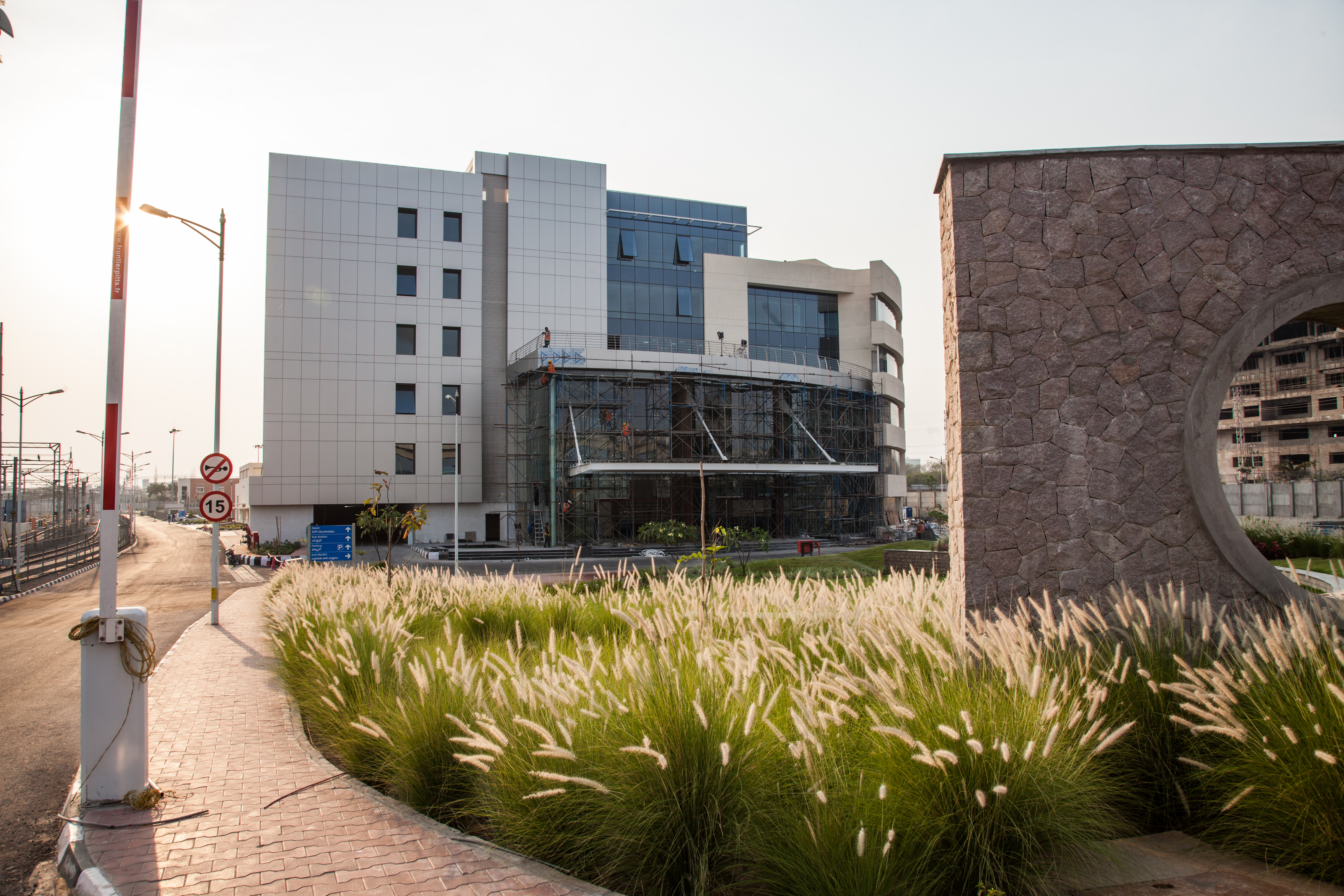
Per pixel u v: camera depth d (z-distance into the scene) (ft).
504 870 12.87
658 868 12.44
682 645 17.88
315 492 123.54
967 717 11.34
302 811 15.89
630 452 121.29
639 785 12.70
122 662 16.66
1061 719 12.90
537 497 128.06
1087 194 21.71
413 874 12.77
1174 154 21.66
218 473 49.88
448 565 92.22
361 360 127.65
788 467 115.96
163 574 99.40
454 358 131.95
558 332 139.44
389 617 25.81
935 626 19.43
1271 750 12.23
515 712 15.19
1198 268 21.33
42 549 141.08
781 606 23.47
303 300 126.00
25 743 23.18
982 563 20.70
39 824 16.67
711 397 128.77
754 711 12.66
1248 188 21.49
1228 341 20.95
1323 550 55.26
